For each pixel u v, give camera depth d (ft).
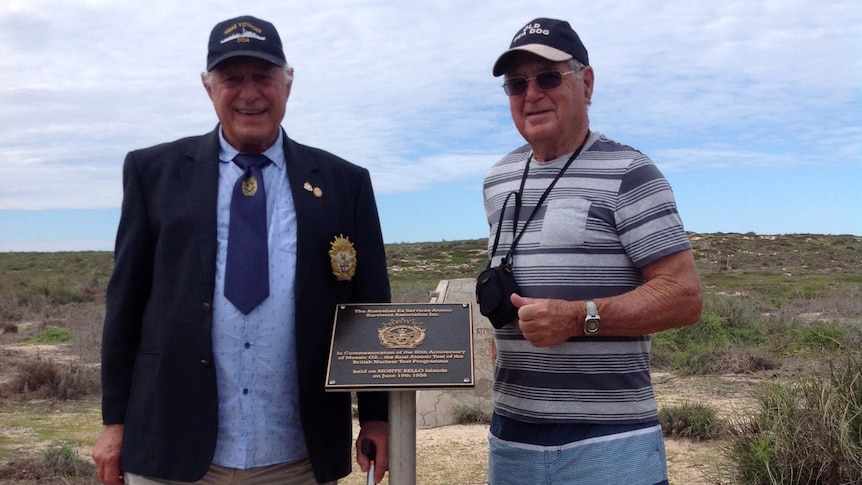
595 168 10.45
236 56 9.95
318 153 11.25
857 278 101.91
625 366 10.27
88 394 31.48
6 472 20.22
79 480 19.47
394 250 172.76
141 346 10.35
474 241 180.65
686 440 22.75
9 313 63.82
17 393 31.09
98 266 139.03
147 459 9.91
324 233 10.62
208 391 9.87
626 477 10.08
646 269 10.16
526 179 11.06
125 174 10.68
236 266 10.03
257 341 9.99
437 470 20.97
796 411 17.43
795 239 160.97
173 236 10.18
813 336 38.68
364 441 10.89
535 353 10.49
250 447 9.98
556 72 10.53
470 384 9.66
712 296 58.70
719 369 34.14
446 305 10.69
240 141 10.43
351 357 10.04
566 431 10.31
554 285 10.32
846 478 16.10
